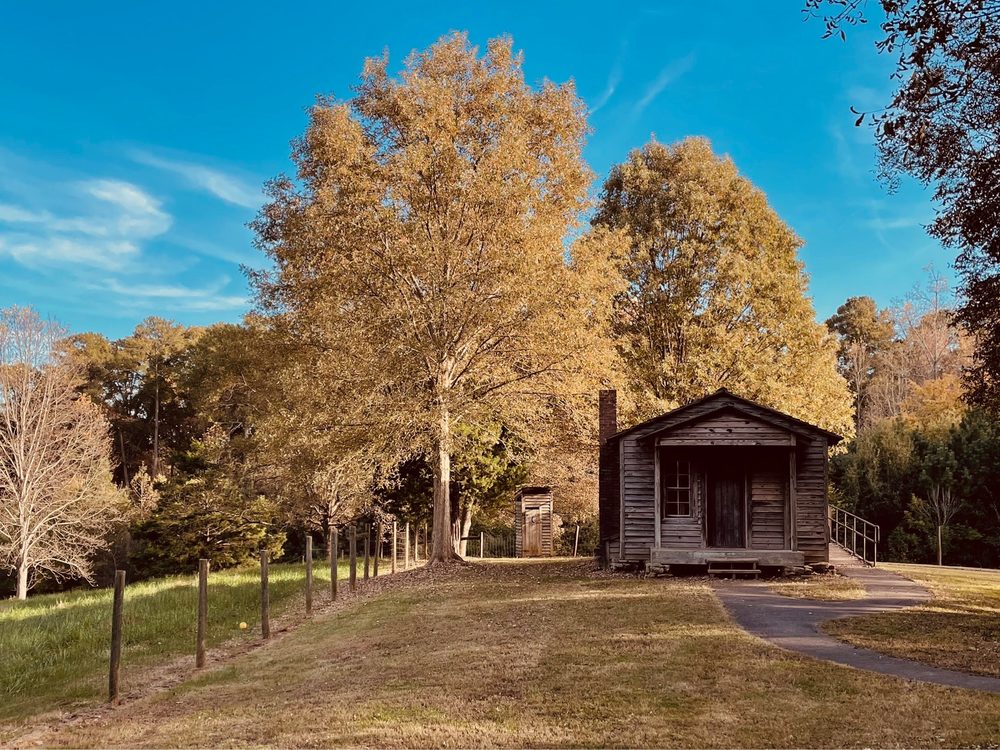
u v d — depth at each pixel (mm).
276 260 25453
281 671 11680
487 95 24109
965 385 14367
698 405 21203
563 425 26156
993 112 11453
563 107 24594
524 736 7684
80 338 62938
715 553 20172
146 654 14016
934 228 13258
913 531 38406
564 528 46750
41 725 9680
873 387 64062
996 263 12703
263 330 26469
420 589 20250
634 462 21812
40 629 15859
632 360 32844
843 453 45344
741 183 34188
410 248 21953
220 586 21750
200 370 60344
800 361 32125
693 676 9672
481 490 33469
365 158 22766
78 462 35844
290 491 32375
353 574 21344
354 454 23203
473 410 23391
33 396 33844
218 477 35750
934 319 65250
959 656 10523
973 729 7395
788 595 16500
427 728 8023
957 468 37688
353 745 7602
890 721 7730
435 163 22562
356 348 23000
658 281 33594
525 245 22344
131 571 41438
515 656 11125
